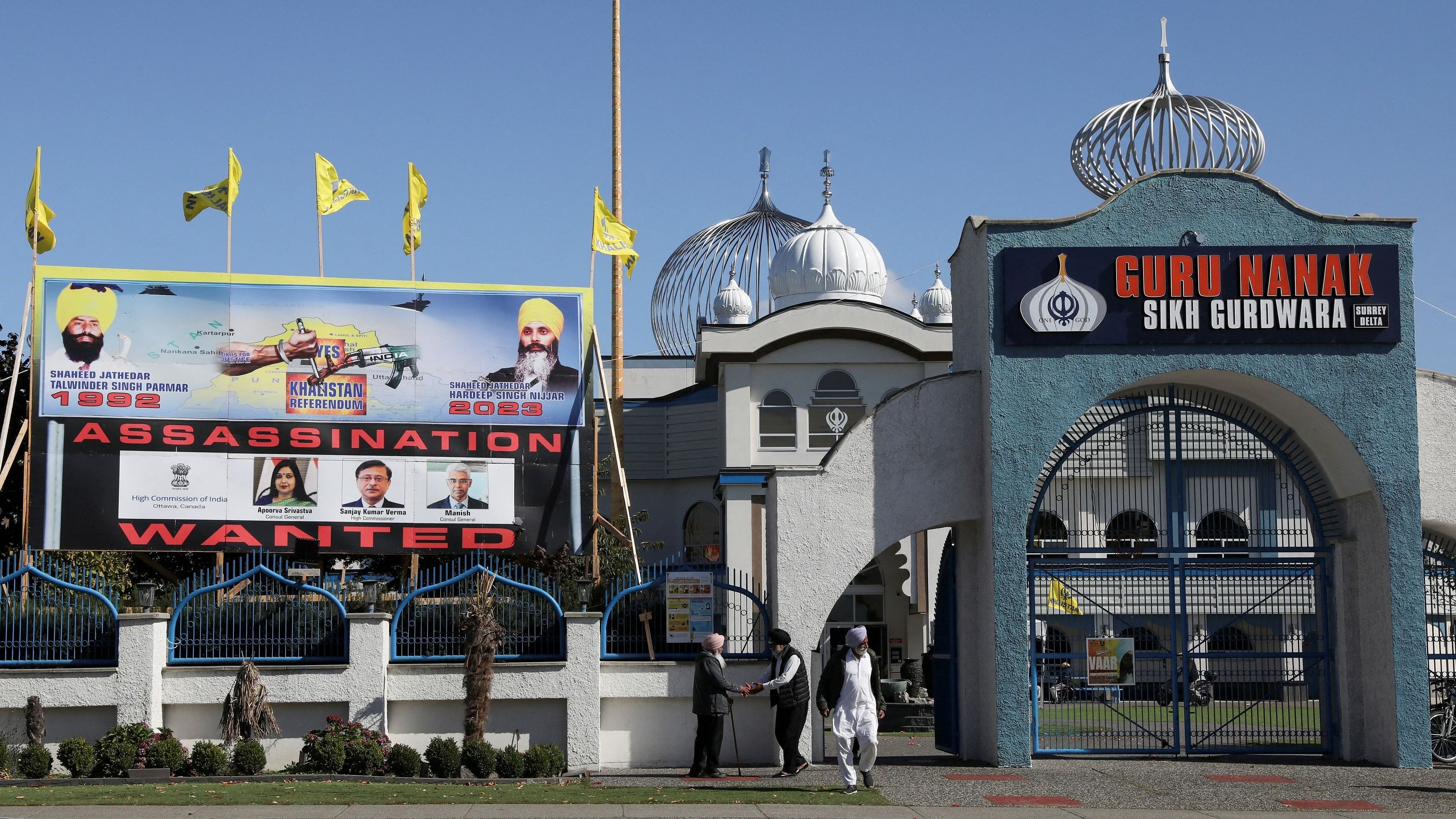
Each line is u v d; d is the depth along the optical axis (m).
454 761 18.12
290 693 19.31
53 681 18.95
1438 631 20.44
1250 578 20.75
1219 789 16.64
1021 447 18.95
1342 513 20.06
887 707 27.39
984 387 19.44
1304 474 20.45
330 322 23.38
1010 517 18.88
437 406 23.52
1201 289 19.06
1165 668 21.41
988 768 18.69
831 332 34.94
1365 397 19.08
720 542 37.72
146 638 19.12
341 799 15.11
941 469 19.59
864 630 16.39
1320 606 20.16
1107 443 20.44
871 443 19.58
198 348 22.98
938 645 21.45
